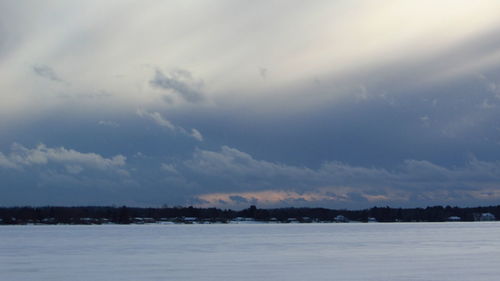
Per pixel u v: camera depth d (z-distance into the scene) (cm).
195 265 4144
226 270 3825
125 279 3428
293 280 3325
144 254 5156
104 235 10125
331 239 7969
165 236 9525
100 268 3984
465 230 12556
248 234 10431
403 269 3822
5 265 4216
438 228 14812
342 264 4159
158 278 3456
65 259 4678
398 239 7831
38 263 4353
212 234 10562
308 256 4853
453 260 4406
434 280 3294
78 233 11381
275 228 15838
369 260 4453
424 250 5459
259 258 4675
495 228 14412
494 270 3738
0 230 14038
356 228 15425
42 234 10812
